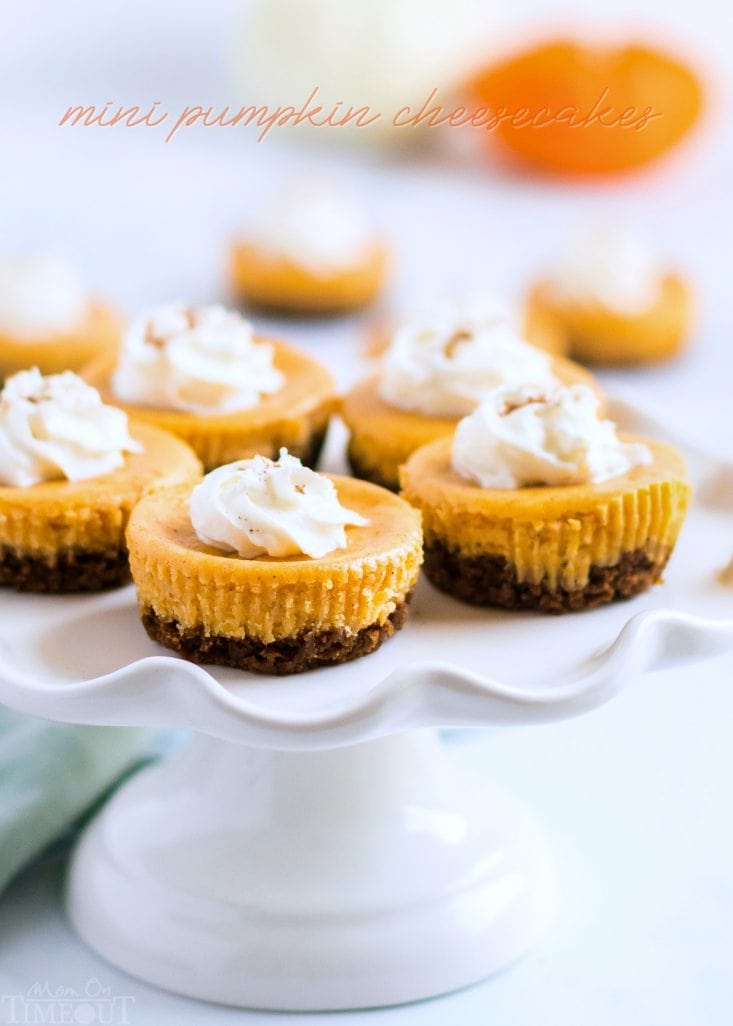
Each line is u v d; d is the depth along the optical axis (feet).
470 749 1.87
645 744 1.88
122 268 3.19
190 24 3.98
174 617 1.53
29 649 1.54
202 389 1.86
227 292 3.11
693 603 1.62
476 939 1.60
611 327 2.77
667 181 3.73
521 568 1.61
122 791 1.74
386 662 1.53
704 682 1.99
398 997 1.58
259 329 3.00
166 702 1.43
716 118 3.76
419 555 1.57
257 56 3.69
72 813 1.69
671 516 1.63
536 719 1.44
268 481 1.55
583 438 1.64
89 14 3.99
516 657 1.54
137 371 1.87
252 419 1.85
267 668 1.51
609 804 1.79
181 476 1.70
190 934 1.59
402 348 1.91
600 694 1.45
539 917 1.65
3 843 1.63
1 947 1.63
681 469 1.66
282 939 1.58
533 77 3.52
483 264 3.21
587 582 1.62
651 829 1.76
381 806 1.66
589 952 1.62
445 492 1.63
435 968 1.59
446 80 3.61
